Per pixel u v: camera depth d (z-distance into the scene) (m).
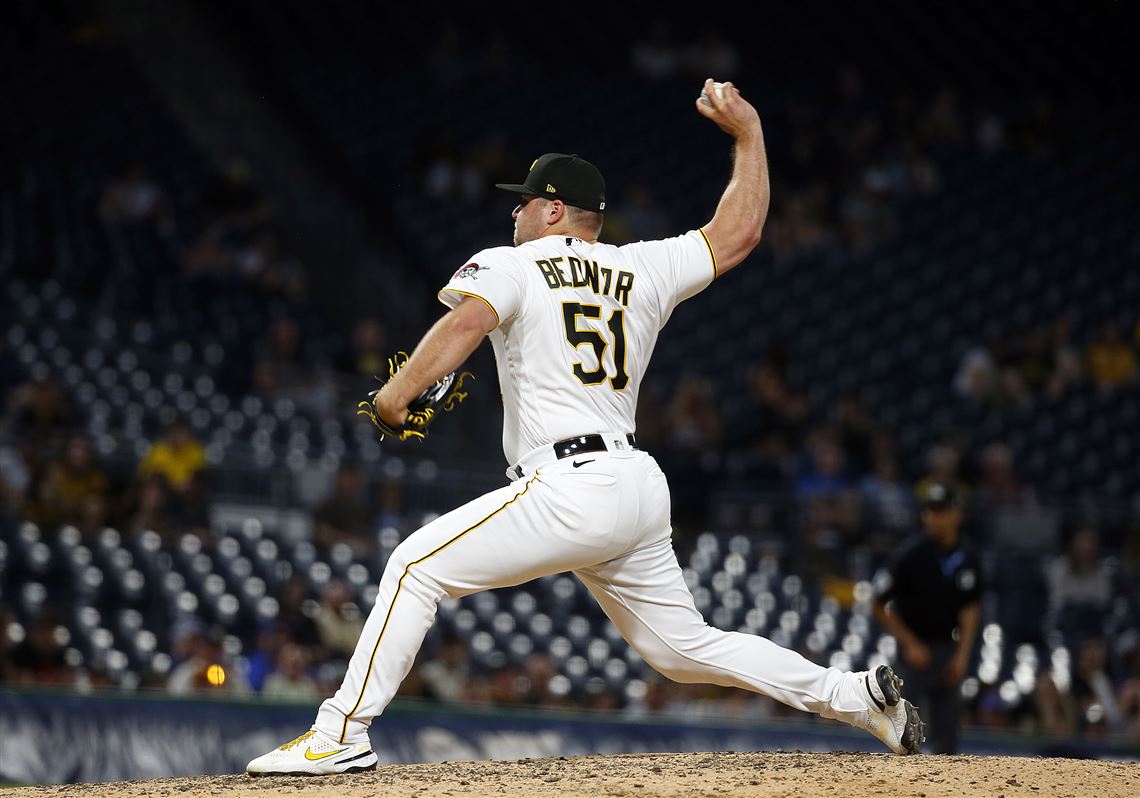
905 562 24.78
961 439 52.62
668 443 49.28
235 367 49.03
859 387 57.59
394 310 63.44
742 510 43.50
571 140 77.00
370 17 85.31
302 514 38.97
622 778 13.41
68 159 62.91
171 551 36.09
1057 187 74.69
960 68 85.75
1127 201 73.69
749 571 40.94
